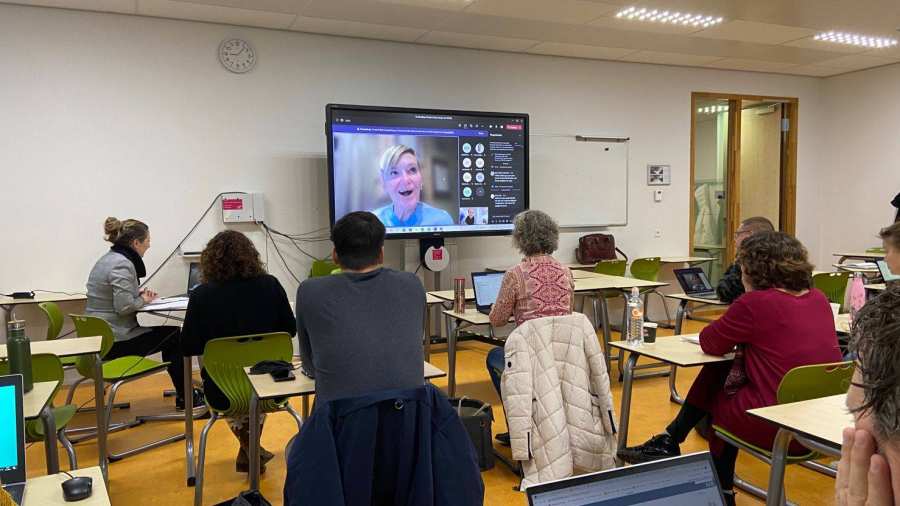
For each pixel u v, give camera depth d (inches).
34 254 183.0
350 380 71.0
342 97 215.9
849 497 34.4
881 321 33.6
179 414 158.1
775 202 304.0
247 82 203.8
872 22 206.4
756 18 199.9
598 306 228.7
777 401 84.6
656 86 267.6
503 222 228.4
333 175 201.6
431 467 57.7
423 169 214.7
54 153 183.6
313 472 54.1
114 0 175.0
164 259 196.7
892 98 275.7
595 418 104.0
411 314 75.7
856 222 294.5
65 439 102.4
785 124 300.7
